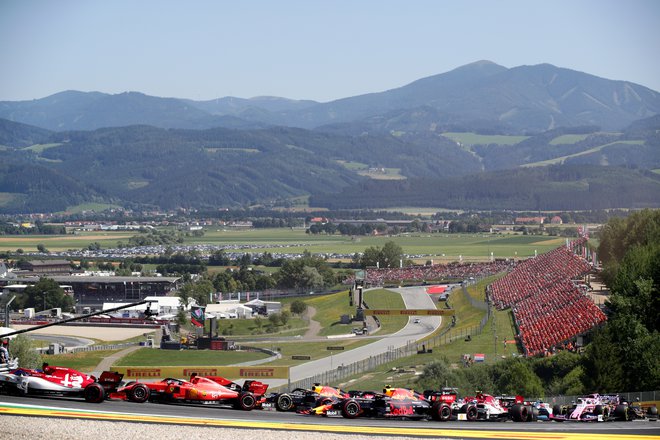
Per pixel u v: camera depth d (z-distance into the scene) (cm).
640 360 14338
